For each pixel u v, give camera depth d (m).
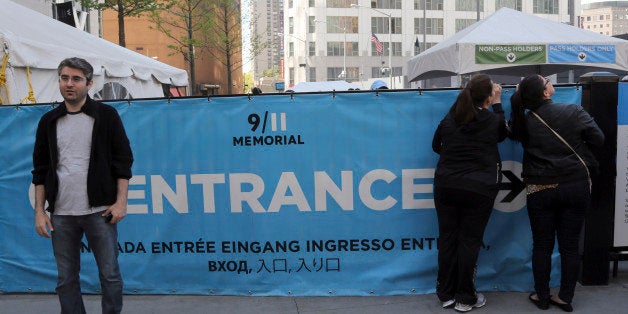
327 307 4.35
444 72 12.20
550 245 4.16
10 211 4.75
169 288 4.68
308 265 4.60
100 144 3.47
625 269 5.17
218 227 4.60
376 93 4.47
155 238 4.64
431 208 4.54
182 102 4.54
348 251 4.57
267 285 4.62
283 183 4.54
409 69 12.57
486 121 3.91
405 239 4.56
